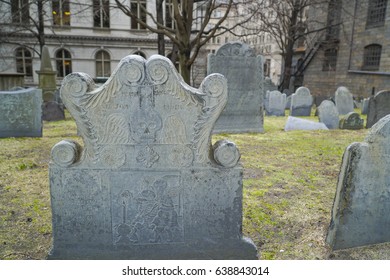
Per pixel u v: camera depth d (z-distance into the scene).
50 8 24.02
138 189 2.62
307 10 25.75
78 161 2.55
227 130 8.37
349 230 2.88
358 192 2.81
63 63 26.11
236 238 2.75
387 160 2.78
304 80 26.73
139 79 2.42
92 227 2.65
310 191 4.32
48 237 3.08
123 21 26.47
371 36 19.77
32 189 4.25
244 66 8.15
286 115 13.84
